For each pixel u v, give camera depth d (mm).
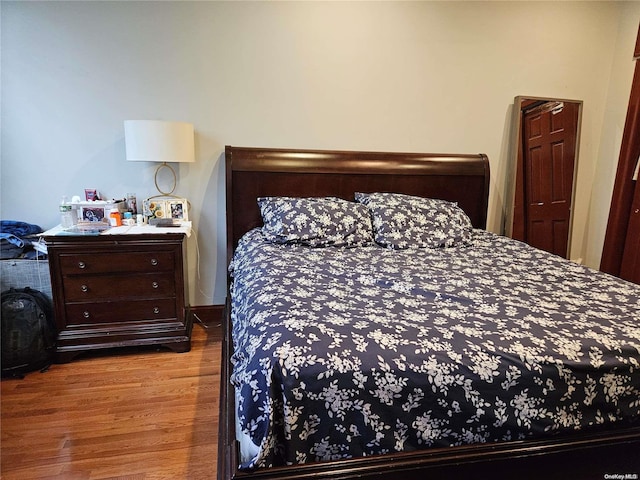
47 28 2412
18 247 2361
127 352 2510
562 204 3266
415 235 2447
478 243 2553
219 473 1231
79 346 2365
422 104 2988
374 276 1775
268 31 2680
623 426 1225
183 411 1964
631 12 3006
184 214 2730
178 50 2596
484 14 2924
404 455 1081
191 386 2166
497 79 3053
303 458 1061
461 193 3023
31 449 1692
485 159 3047
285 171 2727
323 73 2809
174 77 2625
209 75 2666
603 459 1189
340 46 2791
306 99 2824
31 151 2521
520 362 1126
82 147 2586
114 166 2650
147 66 2578
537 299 1548
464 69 2988
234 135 2783
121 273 2363
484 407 1113
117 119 2602
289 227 2355
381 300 1489
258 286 1606
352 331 1199
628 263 3000
